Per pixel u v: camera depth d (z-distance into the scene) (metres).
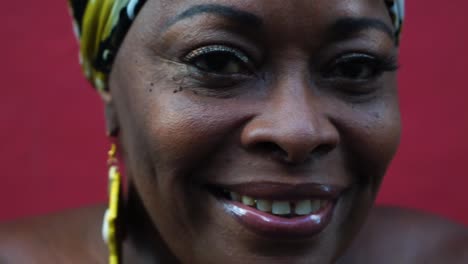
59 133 0.66
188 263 0.37
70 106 0.66
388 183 0.68
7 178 0.66
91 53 0.41
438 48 0.65
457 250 0.49
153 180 0.36
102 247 0.46
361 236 0.48
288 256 0.35
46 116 0.66
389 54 0.36
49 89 0.66
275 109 0.33
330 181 0.35
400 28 0.39
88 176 0.67
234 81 0.34
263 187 0.34
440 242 0.49
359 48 0.34
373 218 0.50
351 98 0.35
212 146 0.34
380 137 0.36
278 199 0.34
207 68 0.34
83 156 0.67
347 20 0.33
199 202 0.36
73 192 0.67
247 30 0.33
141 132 0.36
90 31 0.40
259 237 0.35
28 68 0.65
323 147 0.34
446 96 0.66
